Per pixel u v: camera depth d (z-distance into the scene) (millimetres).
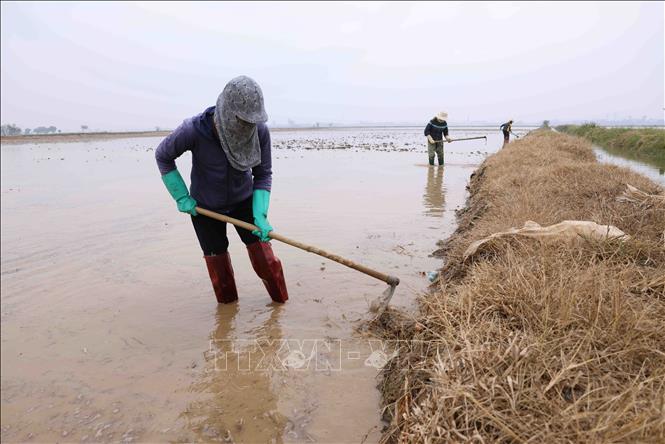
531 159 9805
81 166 18312
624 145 20453
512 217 5156
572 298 2684
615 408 1996
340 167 16281
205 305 4484
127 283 5109
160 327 4070
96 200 10148
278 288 4355
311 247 3916
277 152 25625
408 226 7129
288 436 2684
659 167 12930
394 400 2791
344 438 2643
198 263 5680
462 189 10812
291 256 5723
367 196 9898
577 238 3965
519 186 7145
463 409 2145
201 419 2857
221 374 3316
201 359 3531
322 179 12820
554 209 5293
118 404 3062
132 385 3258
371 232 6770
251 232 4191
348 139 46031
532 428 1953
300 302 4422
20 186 12461
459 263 4508
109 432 2805
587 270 3139
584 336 2424
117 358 3615
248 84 3408
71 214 8695
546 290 2852
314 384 3154
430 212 8180
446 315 3047
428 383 2588
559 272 3164
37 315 4402
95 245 6566
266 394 3066
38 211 9047
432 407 2254
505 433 1961
